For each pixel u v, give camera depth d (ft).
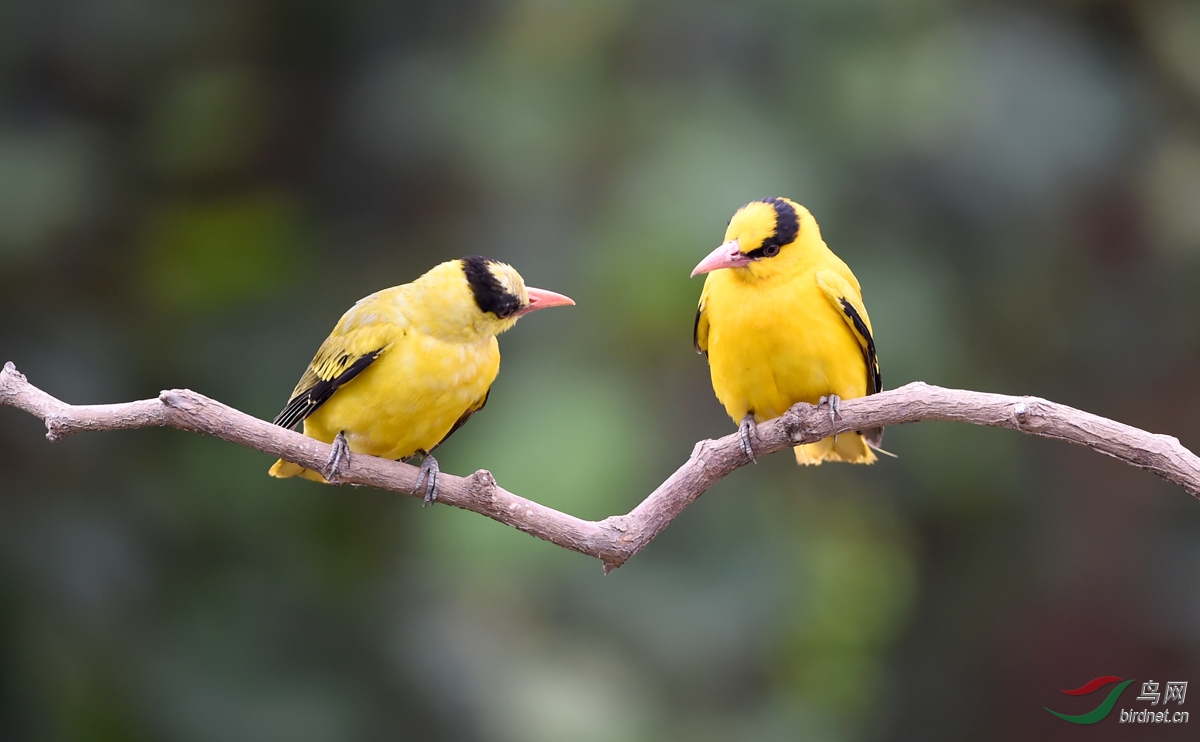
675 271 42.39
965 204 45.65
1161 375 51.55
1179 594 51.60
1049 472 51.37
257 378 45.55
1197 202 48.03
